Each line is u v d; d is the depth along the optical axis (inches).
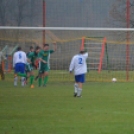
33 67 2918.3
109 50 3651.6
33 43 3853.3
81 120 1537.9
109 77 3358.8
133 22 3998.5
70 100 2064.5
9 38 3875.5
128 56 3282.5
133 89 2568.9
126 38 3639.3
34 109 1777.8
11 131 1348.4
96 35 4079.7
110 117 1595.7
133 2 3998.5
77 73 2186.3
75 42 3880.4
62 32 4008.4
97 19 4092.0
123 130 1365.7
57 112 1705.2
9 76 3449.8
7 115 1633.9
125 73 3479.3
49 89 2564.0
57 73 3508.9
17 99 2096.5
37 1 4089.6
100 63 3567.9
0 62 3164.4
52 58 3661.4
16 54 2773.1
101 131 1349.7
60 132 1336.1
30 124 1459.2
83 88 2630.4
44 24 3410.4
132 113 1681.8
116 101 2027.6
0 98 2133.4
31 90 2504.9
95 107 1838.1
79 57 2196.1
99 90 2511.1
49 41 3577.8
